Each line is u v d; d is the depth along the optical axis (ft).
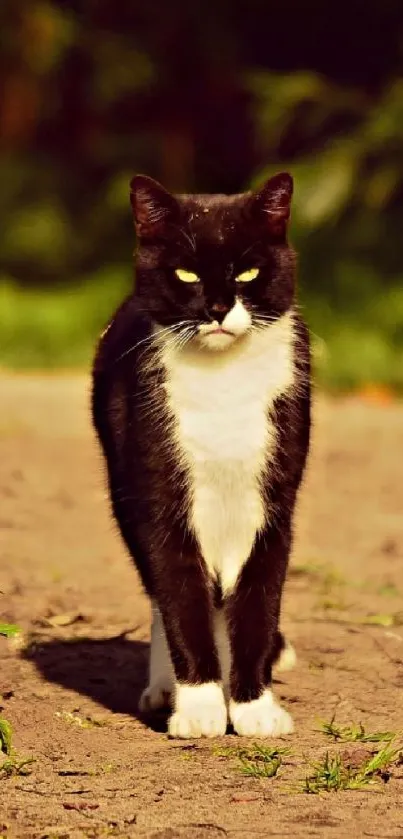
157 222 27.94
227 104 115.85
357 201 100.32
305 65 114.83
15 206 114.93
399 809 22.90
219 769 25.00
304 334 28.55
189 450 27.17
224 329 26.78
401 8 108.68
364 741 26.58
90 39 115.55
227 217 27.71
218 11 114.73
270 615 27.76
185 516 27.40
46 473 57.11
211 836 21.66
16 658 32.63
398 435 69.51
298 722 28.22
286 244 28.19
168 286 27.55
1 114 121.39
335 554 44.91
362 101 106.22
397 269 97.86
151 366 27.45
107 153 116.57
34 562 41.81
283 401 27.43
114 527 35.55
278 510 27.55
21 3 114.42
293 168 99.91
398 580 41.32
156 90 115.96
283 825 22.13
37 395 78.79
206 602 27.63
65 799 23.39
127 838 21.53
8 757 25.39
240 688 27.71
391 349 90.48
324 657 33.06
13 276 111.24
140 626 35.40
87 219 113.91
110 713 28.89
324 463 61.82
